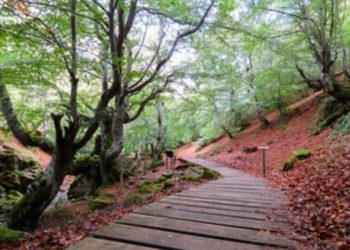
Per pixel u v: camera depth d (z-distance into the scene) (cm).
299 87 1909
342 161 752
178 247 290
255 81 1784
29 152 1727
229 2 822
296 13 1118
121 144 1134
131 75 884
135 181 1242
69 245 309
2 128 1014
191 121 2755
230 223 382
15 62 669
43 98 924
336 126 1185
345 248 288
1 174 1163
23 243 455
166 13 863
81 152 1733
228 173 1236
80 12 725
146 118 2028
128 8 775
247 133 2273
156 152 1917
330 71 1212
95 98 1208
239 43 1269
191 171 1342
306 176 782
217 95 2006
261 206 496
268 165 1324
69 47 674
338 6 1187
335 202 467
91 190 1189
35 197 741
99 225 427
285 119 1938
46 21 625
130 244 294
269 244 303
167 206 491
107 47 782
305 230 352
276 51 1177
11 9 503
